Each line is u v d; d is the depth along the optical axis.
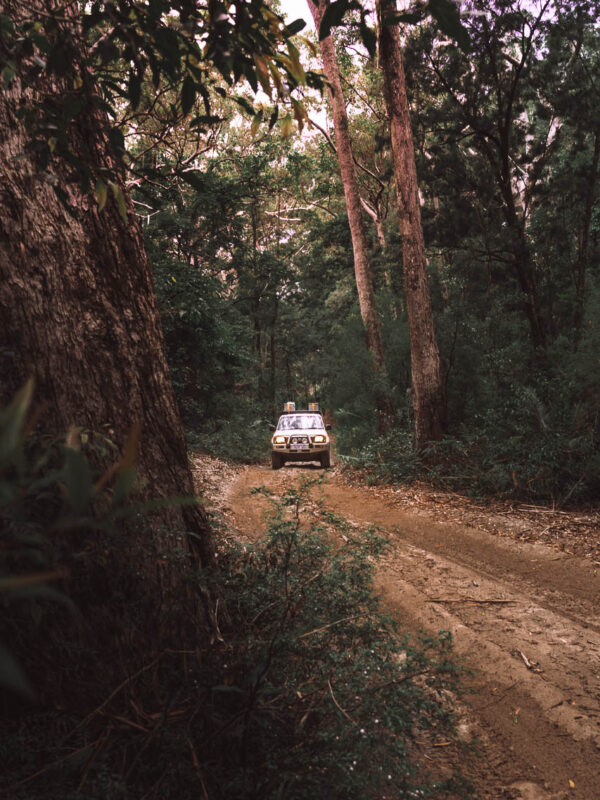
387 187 30.38
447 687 2.82
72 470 0.56
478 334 14.71
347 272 34.66
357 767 2.42
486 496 10.59
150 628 2.89
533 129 15.03
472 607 5.57
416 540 8.30
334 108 18.72
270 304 36.56
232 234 24.75
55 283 3.10
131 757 2.42
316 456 17.66
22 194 3.00
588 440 9.73
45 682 2.48
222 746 2.49
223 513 9.14
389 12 1.48
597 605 5.64
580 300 13.39
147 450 3.39
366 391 17.05
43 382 2.97
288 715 2.70
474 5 11.20
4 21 1.75
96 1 1.84
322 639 3.08
